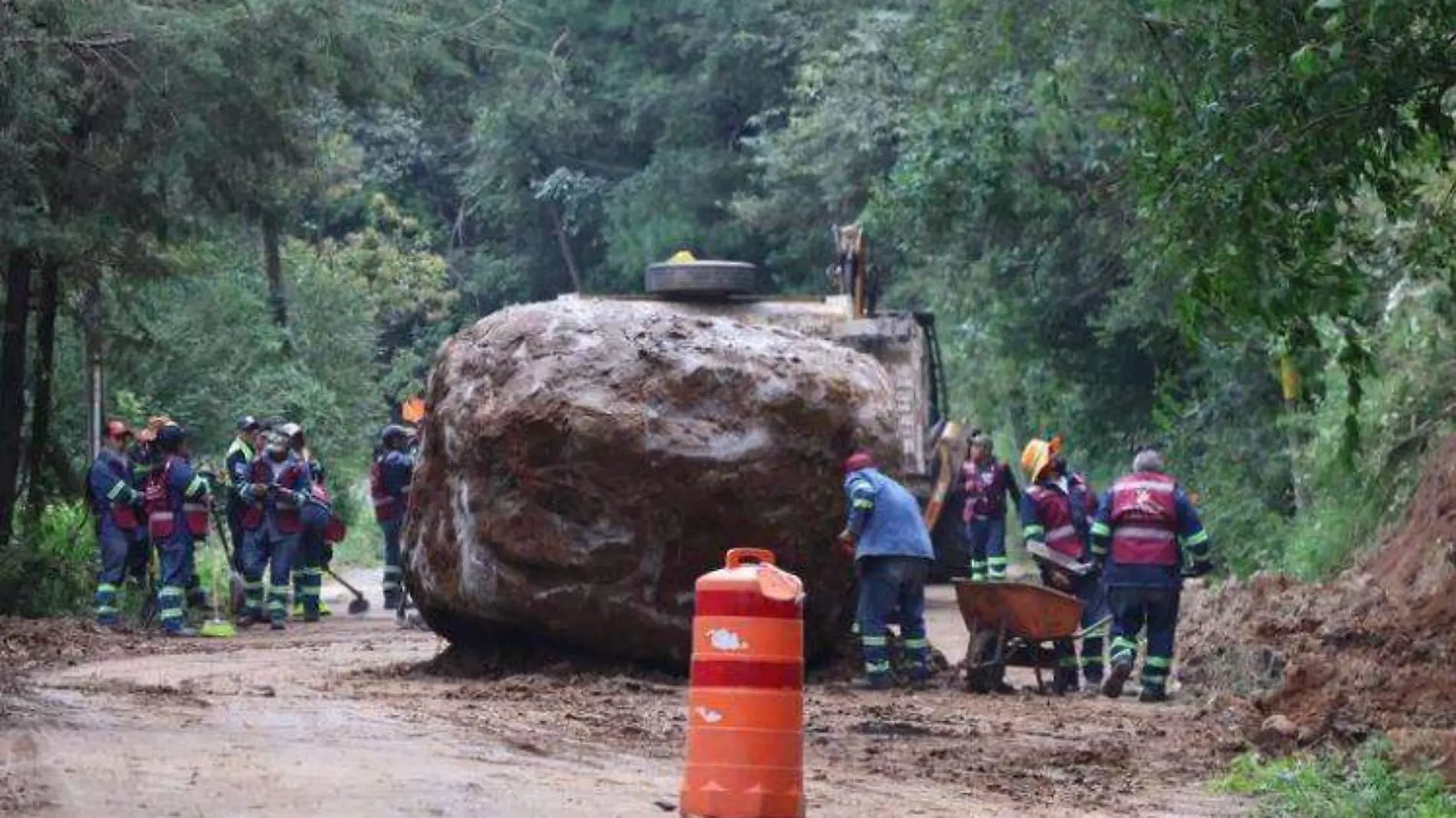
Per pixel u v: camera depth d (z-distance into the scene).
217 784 15.75
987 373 56.81
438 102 43.91
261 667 29.02
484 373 26.62
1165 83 23.39
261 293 62.91
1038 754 21.02
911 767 19.80
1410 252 24.12
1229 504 47.06
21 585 38.16
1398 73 19.50
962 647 35.78
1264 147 20.08
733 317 44.81
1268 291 20.27
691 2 96.44
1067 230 48.06
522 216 107.56
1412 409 36.84
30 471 42.53
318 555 41.84
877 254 74.62
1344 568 36.53
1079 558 30.58
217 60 36.84
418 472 27.98
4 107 35.31
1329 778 19.09
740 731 14.64
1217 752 21.42
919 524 27.31
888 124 65.75
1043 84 40.81
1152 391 55.12
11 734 18.52
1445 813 17.17
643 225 98.56
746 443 26.34
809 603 27.64
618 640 26.67
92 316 42.84
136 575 38.84
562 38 98.81
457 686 25.70
